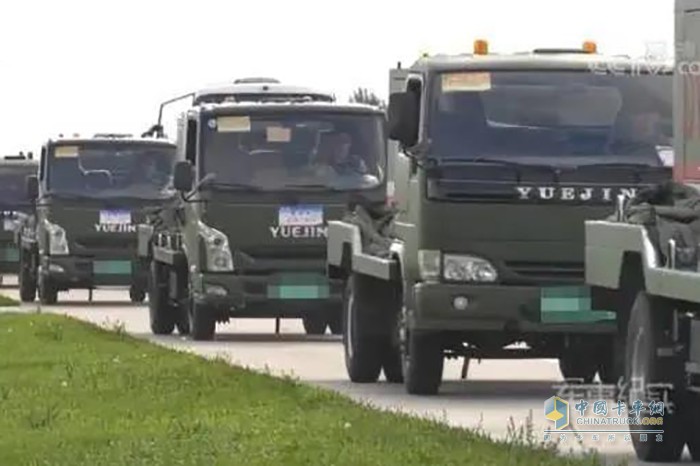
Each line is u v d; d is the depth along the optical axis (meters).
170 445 35.16
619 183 47.50
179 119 71.81
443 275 47.41
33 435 37.12
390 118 47.97
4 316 72.69
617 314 40.50
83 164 93.00
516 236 47.31
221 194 67.75
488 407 46.00
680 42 37.44
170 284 73.88
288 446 34.66
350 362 53.66
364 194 67.56
